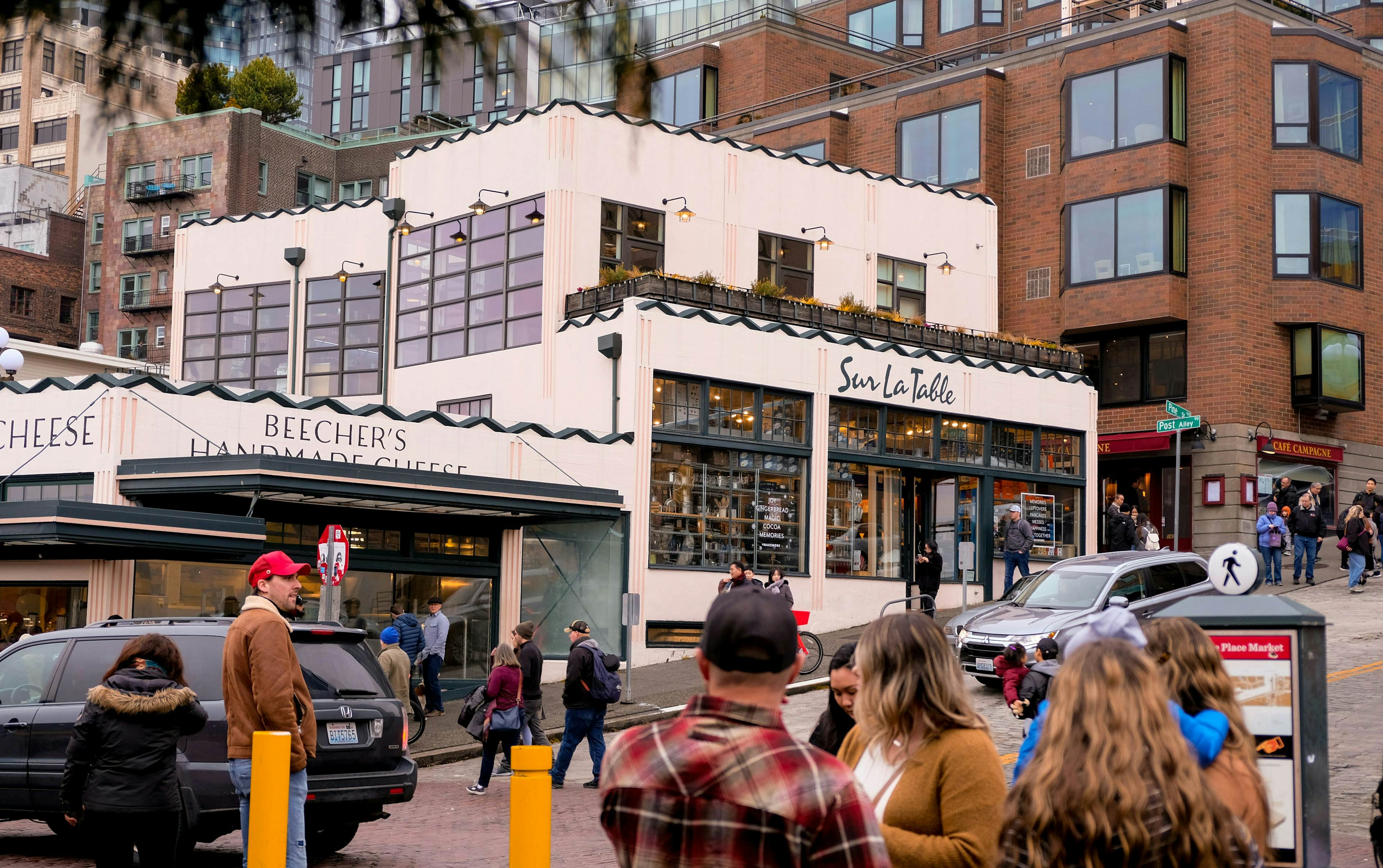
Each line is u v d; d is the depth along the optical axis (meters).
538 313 27.02
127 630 10.85
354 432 22.02
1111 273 35.56
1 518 17.80
